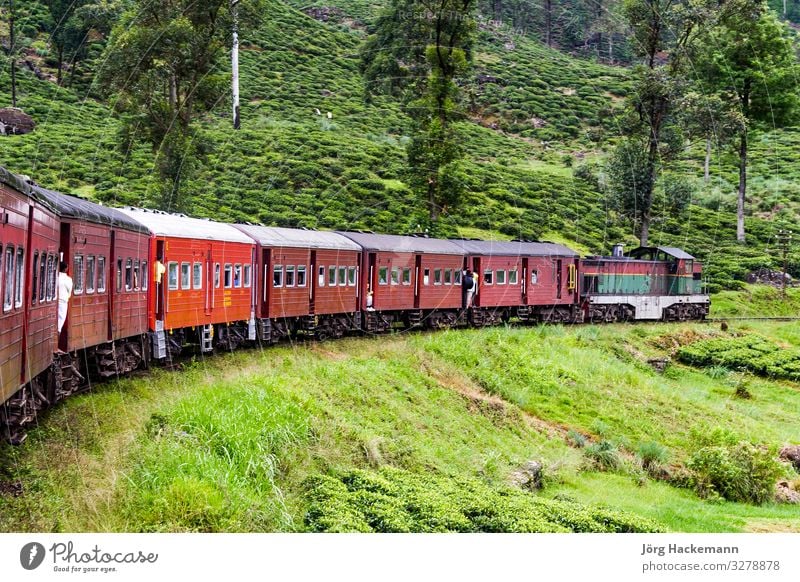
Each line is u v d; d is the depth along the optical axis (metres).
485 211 68.44
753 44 73.62
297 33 113.81
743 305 61.94
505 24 146.88
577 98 115.94
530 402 33.25
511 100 112.31
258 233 30.31
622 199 69.81
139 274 22.38
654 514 22.56
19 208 12.91
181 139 48.31
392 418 25.08
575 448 29.38
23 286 13.43
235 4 50.25
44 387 16.91
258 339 29.89
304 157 71.69
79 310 17.98
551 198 77.31
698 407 36.81
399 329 38.97
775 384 43.31
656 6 66.44
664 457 28.88
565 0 156.25
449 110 54.62
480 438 27.06
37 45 87.75
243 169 67.25
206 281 26.06
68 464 14.38
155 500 13.80
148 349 23.53
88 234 18.45
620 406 34.59
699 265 56.25
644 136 71.50
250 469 16.58
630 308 51.00
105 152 64.94
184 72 48.97
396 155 77.69
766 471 26.98
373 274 35.78
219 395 19.59
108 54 48.44
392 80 63.69
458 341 35.44
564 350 39.59
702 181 93.56
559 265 45.97
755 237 77.06
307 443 19.53
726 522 22.42
